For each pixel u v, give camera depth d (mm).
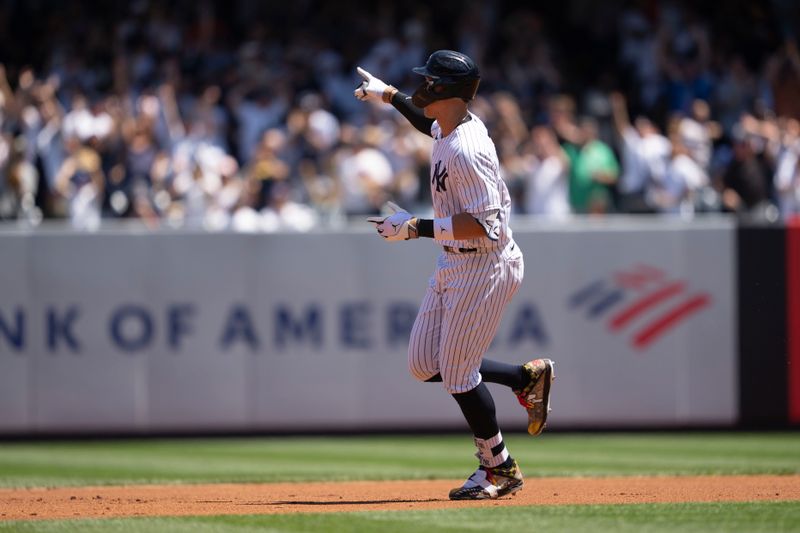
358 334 34594
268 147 40219
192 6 49844
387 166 40562
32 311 33969
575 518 17031
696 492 20547
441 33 52281
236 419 34375
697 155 43375
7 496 21594
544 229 34688
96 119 40844
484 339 18359
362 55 49531
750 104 47625
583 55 53062
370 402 34625
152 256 34219
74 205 38656
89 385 34125
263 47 48281
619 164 44719
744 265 34906
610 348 34875
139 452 31703
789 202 41062
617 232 34844
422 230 17766
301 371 34469
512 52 50312
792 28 51562
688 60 49875
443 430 34812
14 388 33906
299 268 34469
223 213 38625
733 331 34906
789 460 28359
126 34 47531
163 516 17859
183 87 45625
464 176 17641
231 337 34375
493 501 19188
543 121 46188
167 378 34281
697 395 34938
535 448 31750
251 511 18359
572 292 34750
